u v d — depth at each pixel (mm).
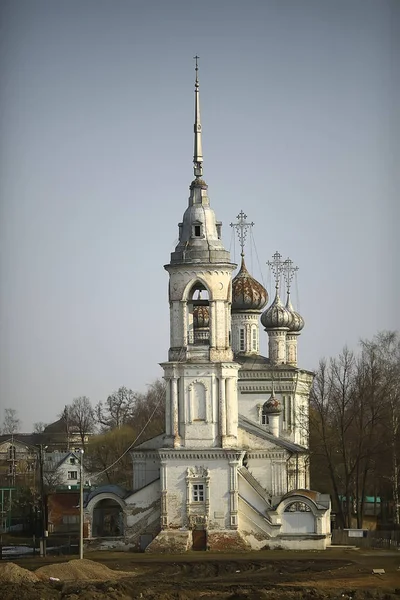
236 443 150000
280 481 161625
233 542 147125
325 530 149250
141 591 110688
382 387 171375
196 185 152750
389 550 148375
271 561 135250
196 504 148125
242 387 183125
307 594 108375
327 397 174500
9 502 191500
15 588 111562
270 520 148375
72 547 151000
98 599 106188
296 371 183000
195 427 149125
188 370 149750
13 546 158875
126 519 151000
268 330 186625
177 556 143000
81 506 134125
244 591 110625
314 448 182625
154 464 154875
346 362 194750
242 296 185375
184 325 150375
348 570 127062
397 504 170000
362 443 172375
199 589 112375
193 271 149875
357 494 163250
